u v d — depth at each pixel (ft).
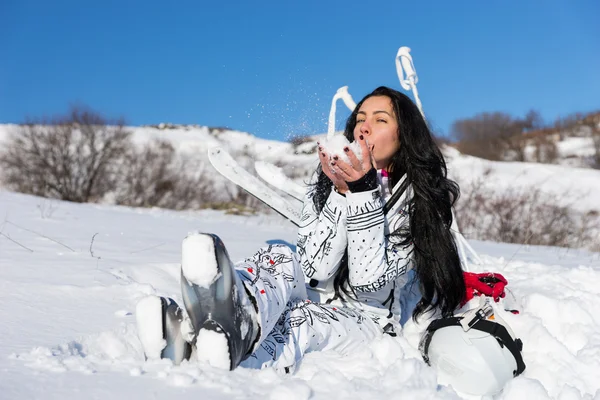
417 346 7.75
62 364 5.09
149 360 5.33
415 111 7.52
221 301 5.16
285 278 6.35
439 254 7.47
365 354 6.33
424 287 7.95
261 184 9.63
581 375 6.79
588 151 100.12
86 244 12.80
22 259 10.35
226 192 43.55
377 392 5.07
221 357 5.17
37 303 7.60
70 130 42.19
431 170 7.45
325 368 5.94
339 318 6.84
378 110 7.43
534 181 54.70
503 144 104.68
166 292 8.98
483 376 6.33
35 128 42.06
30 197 25.14
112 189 43.24
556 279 11.15
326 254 7.09
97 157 43.09
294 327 6.31
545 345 7.27
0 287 8.12
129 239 14.40
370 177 6.66
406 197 7.43
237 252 13.61
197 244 5.05
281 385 4.77
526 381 5.43
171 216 24.04
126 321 7.17
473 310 6.81
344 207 6.90
